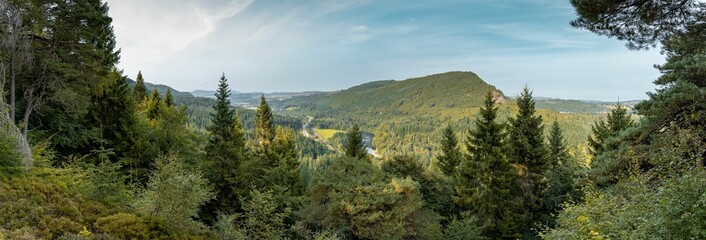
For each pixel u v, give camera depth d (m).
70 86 21.09
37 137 20.77
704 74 12.23
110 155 24.70
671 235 6.32
